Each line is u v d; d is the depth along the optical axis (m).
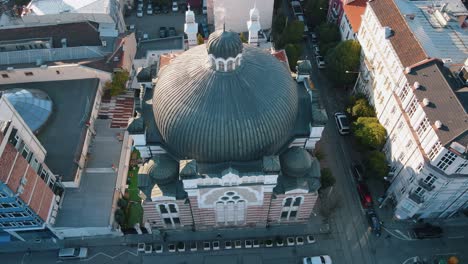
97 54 94.50
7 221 68.69
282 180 67.25
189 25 83.81
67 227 74.00
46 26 98.69
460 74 69.06
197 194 65.75
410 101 70.88
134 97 94.12
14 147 61.06
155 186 66.00
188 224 77.75
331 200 82.50
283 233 78.56
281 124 63.75
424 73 70.06
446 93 66.19
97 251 76.06
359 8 100.00
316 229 79.00
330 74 98.00
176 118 61.97
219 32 59.22
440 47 76.62
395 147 77.75
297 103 68.88
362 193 81.75
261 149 63.28
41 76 90.25
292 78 72.81
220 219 76.12
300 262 75.00
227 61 59.34
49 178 73.50
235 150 62.06
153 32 120.19
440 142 61.38
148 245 76.44
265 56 67.75
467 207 77.75
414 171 70.00
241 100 60.75
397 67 75.69
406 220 79.75
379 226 78.06
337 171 87.06
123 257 75.44
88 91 89.00
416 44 75.19
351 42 92.19
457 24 81.25
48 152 79.12
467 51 76.62
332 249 76.56
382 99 83.06
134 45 102.31
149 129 68.81
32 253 75.94
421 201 71.12
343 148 90.81
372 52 86.75
